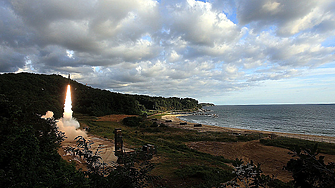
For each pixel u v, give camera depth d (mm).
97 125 53062
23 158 7336
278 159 24594
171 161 20453
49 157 9945
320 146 29906
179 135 42375
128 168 5387
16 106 11125
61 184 5559
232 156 26703
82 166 15484
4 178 5754
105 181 5172
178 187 13547
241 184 14000
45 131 12086
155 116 115188
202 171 16406
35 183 5688
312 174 3945
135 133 43750
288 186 4750
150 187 13125
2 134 8680
